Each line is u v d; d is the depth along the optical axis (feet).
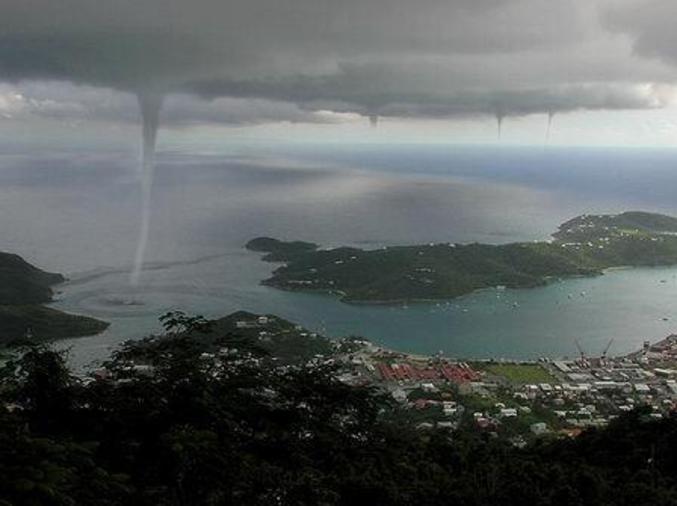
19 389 41.27
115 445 38.65
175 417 41.93
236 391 49.26
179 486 37.47
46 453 30.04
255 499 39.32
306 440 53.11
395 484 52.75
